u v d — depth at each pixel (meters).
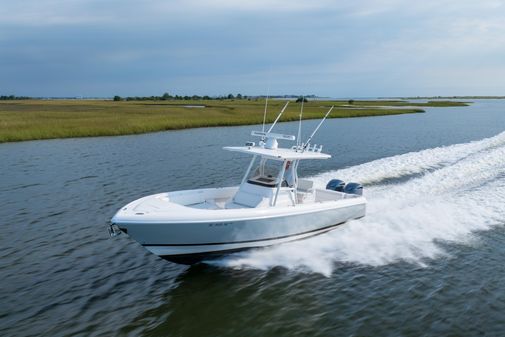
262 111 71.38
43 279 10.32
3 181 20.27
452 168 21.23
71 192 18.17
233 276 10.50
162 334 8.14
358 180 19.53
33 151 29.94
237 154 28.78
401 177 20.09
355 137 39.88
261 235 11.09
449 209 14.86
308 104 121.44
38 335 8.03
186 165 24.59
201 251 10.69
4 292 9.66
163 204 10.80
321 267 10.85
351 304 9.18
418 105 127.19
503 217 13.95
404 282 10.07
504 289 9.69
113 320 8.61
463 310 8.88
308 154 12.30
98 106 87.94
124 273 10.73
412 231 13.06
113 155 28.14
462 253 11.53
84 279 10.38
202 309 9.05
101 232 13.48
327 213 12.25
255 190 11.94
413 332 8.16
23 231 13.48
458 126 51.75
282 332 8.23
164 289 9.92
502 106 128.62
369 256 11.45
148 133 43.03
